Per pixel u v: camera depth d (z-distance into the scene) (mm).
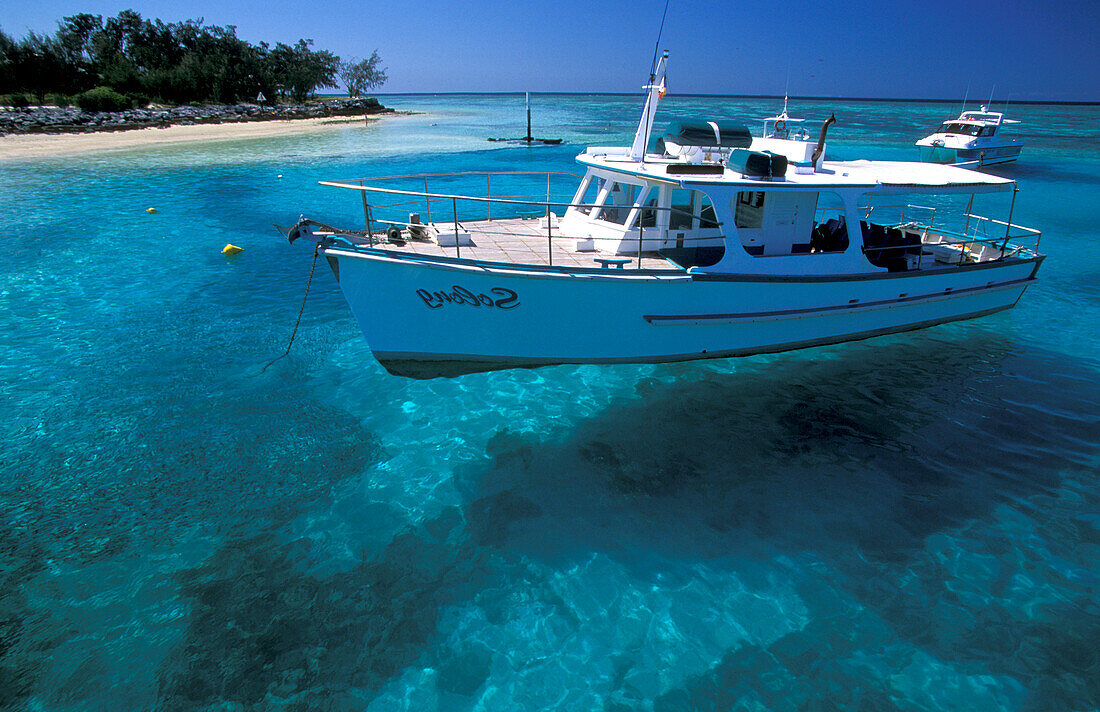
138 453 7770
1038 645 5176
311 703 4738
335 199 24609
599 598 5707
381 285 7648
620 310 8391
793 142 9992
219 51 73062
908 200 25016
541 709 4723
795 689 4852
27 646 5145
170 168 31438
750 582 5867
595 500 7008
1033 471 7535
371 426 8430
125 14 69062
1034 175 32031
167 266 15594
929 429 8430
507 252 8570
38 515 6680
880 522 6645
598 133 57906
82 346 10812
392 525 6605
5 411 8672
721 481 7328
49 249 16781
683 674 4988
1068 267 16250
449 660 5117
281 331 11570
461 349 8281
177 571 5961
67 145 39281
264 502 6953
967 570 5980
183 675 4930
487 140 49344
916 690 4816
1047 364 10359
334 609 5566
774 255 9188
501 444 8023
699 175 8359
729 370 9820
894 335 11008
